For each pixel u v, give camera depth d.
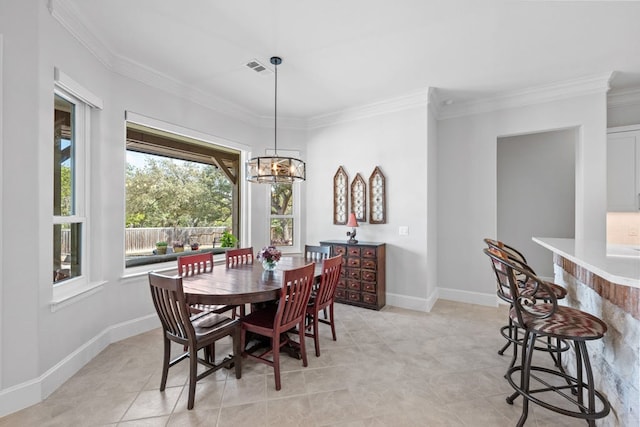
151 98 3.14
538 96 3.55
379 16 2.26
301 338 2.36
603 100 3.25
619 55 2.82
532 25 2.38
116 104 2.83
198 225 4.00
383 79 3.34
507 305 3.93
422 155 3.71
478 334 3.00
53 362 2.06
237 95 3.78
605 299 1.63
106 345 2.71
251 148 4.42
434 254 4.05
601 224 3.28
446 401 1.94
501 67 3.06
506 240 5.27
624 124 3.55
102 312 2.68
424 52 2.78
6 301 1.80
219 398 1.96
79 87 2.33
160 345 2.76
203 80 3.34
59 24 2.12
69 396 1.98
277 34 2.49
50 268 2.05
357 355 2.56
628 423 1.37
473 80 3.37
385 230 3.99
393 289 3.94
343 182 4.32
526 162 5.12
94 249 2.63
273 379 2.19
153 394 2.00
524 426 1.70
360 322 3.32
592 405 1.43
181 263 2.63
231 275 2.61
